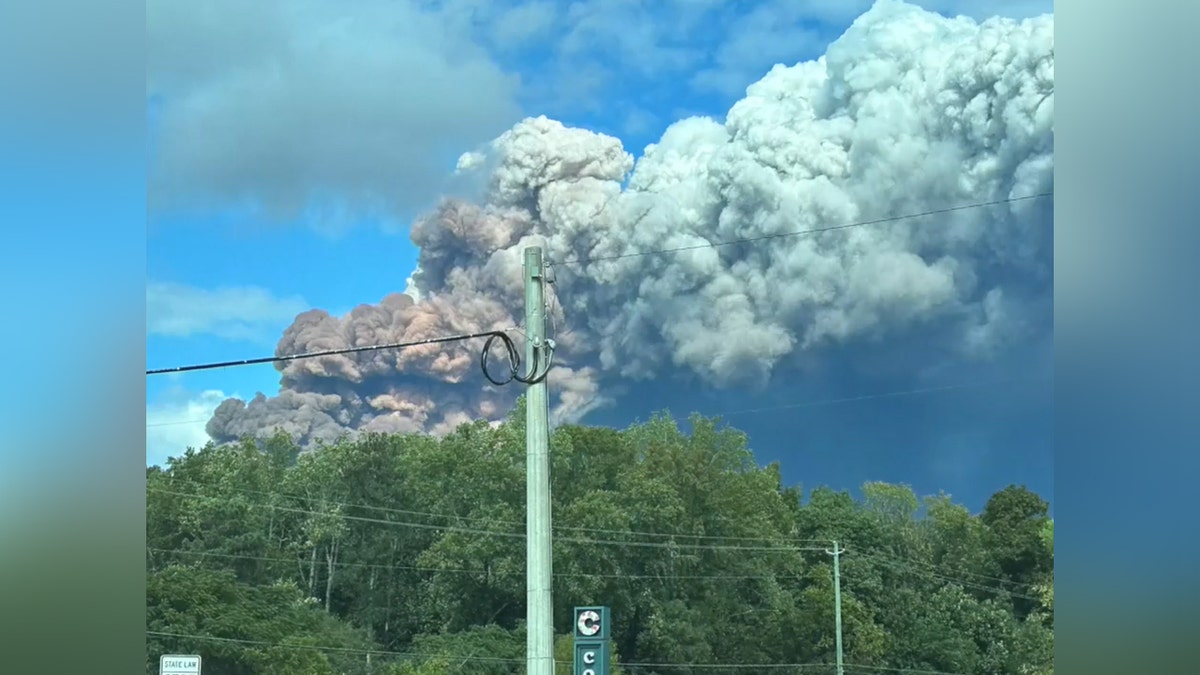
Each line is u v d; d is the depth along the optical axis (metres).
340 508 78.94
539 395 17.41
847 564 76.25
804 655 71.88
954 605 76.19
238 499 80.12
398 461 79.25
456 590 71.94
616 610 69.62
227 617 70.31
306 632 71.62
